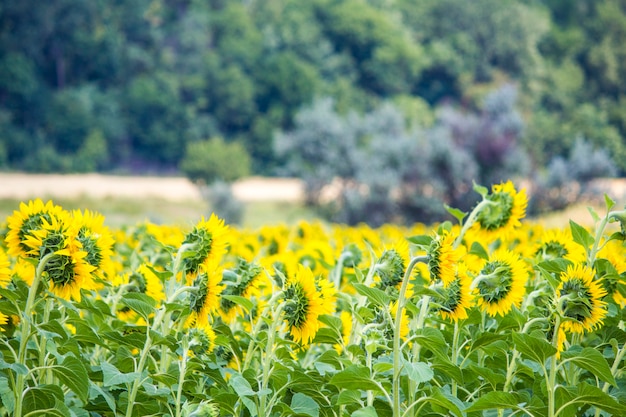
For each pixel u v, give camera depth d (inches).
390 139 1567.4
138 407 119.8
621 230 126.6
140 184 2669.8
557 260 125.0
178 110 2945.4
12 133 2751.0
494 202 145.8
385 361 115.8
